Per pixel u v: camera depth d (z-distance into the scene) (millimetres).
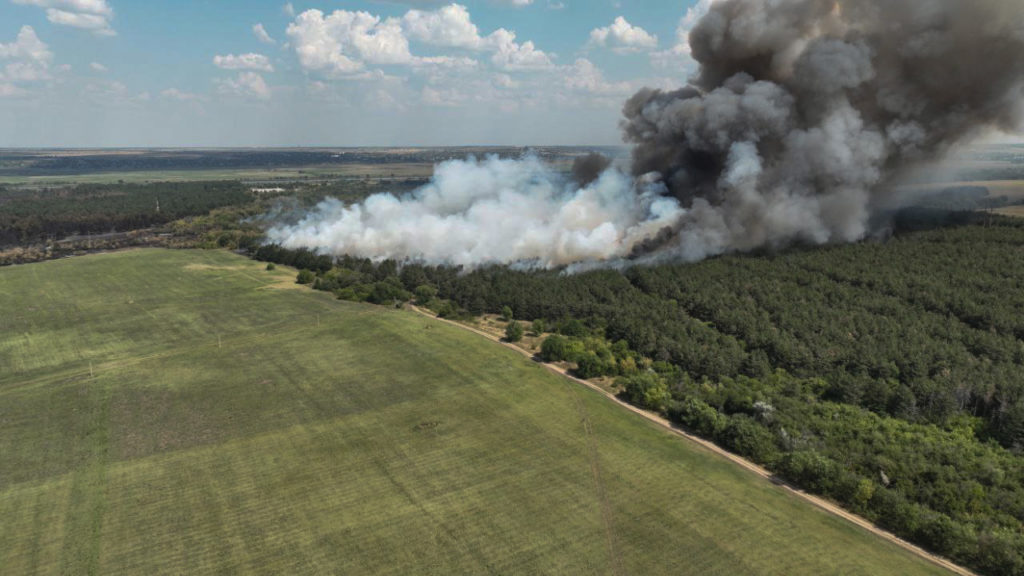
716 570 62750
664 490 76750
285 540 67625
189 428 93812
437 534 68500
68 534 68875
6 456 85938
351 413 98500
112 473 81312
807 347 116125
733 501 74375
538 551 65625
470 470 81500
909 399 95438
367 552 65562
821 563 63719
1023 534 65625
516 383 110312
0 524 70812
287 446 88125
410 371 115812
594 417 97188
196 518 71625
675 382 106625
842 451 83000
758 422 91312
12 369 119312
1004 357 108188
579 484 78188
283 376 113812
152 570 63188
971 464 78500
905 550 66125
